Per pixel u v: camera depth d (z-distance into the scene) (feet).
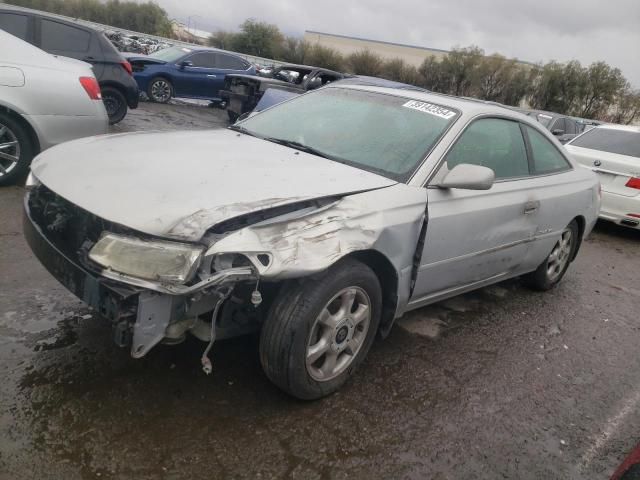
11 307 10.42
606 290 17.94
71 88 17.53
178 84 46.03
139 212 7.54
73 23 28.40
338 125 11.73
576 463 8.96
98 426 7.82
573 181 15.07
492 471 8.40
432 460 8.38
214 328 7.81
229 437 8.05
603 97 127.54
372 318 9.57
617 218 24.76
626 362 12.86
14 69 16.42
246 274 7.37
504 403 10.25
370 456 8.21
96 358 9.30
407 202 9.61
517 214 12.51
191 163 9.14
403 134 11.07
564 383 11.39
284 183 8.77
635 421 10.44
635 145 25.50
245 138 11.57
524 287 16.60
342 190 9.00
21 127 16.84
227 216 7.48
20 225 14.37
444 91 134.92
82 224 8.03
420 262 10.10
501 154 12.45
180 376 9.19
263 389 9.23
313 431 8.50
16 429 7.51
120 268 7.38
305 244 7.89
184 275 7.19
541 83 129.80
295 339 8.18
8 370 8.65
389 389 9.95
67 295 11.19
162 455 7.51
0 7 26.04
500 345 12.53
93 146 10.03
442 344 12.02
